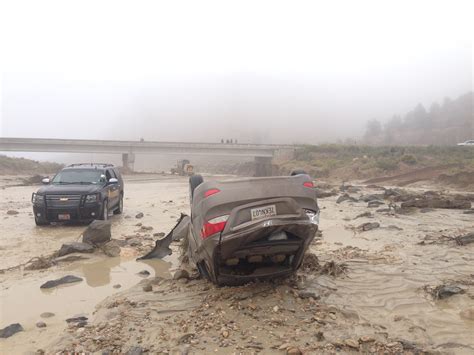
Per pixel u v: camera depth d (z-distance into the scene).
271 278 5.57
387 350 3.77
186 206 17.42
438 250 7.89
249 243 4.93
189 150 82.62
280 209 4.93
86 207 11.44
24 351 3.94
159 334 4.20
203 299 5.20
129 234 10.52
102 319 4.71
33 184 39.38
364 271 6.45
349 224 11.72
